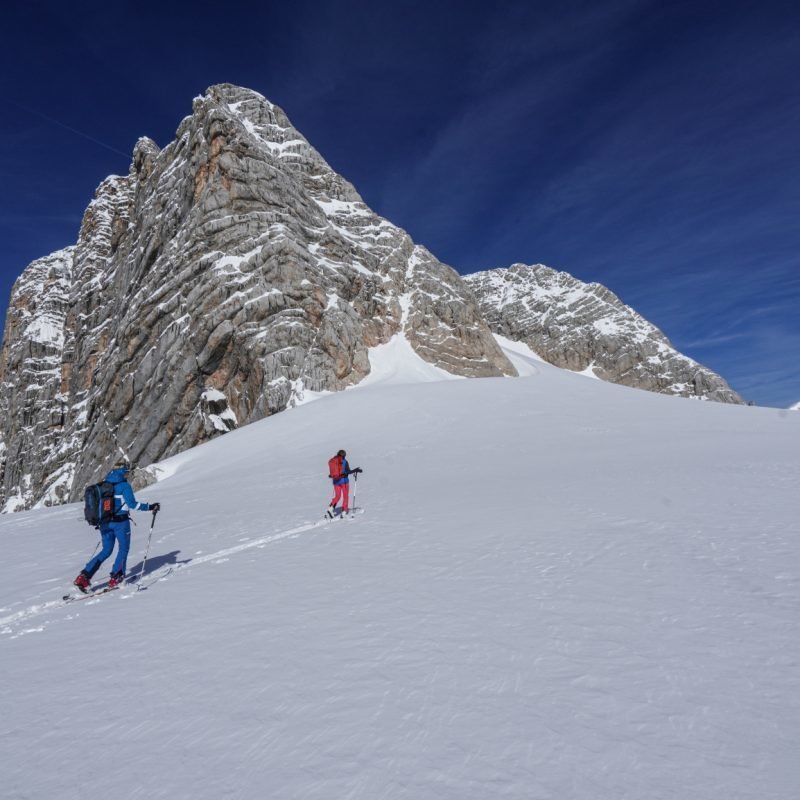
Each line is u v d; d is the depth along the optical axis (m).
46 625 6.32
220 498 19.53
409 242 86.44
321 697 3.94
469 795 2.78
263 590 6.93
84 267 100.38
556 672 4.07
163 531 13.19
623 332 124.88
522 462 20.92
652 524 9.03
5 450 97.50
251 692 4.09
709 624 4.81
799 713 3.35
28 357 101.81
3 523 20.70
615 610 5.29
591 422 32.72
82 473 67.38
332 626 5.37
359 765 3.11
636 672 4.00
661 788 2.74
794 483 12.33
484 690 3.87
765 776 2.79
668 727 3.28
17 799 3.00
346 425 37.91
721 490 11.92
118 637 5.58
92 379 85.06
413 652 4.61
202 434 54.84
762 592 5.55
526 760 3.04
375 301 73.44
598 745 3.14
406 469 22.17
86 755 3.42
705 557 6.93
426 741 3.29
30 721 3.91
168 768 3.22
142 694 4.20
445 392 46.28
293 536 10.89
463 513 11.53
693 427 29.59
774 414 35.22
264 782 3.02
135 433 60.41
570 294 140.25
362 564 7.92
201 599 6.75
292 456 31.20
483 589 6.23
